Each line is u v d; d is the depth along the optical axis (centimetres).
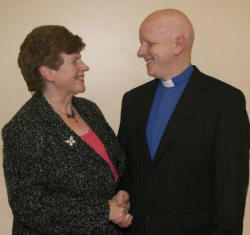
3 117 196
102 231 120
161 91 142
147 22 128
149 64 133
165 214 132
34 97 126
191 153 127
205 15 187
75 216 118
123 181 152
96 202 122
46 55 116
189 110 128
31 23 187
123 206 134
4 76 192
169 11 128
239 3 186
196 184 129
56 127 121
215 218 124
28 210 113
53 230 116
